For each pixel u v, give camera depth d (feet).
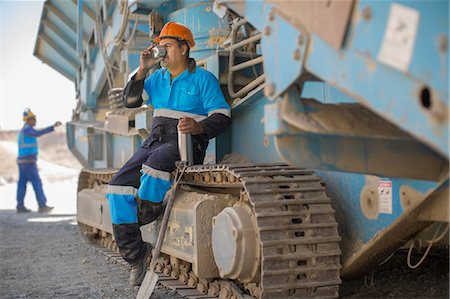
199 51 20.42
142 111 19.01
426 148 9.81
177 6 21.77
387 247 12.73
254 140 16.03
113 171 21.84
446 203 10.82
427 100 7.23
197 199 14.55
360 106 9.87
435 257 16.88
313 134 9.45
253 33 17.74
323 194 12.78
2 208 50.34
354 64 7.74
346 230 12.89
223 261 12.81
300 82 9.21
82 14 33.06
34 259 22.16
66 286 17.07
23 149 45.39
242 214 12.52
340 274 13.28
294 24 8.75
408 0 7.27
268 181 12.78
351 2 7.81
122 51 27.20
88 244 25.14
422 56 6.99
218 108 15.89
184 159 15.28
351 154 9.92
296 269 11.93
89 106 36.42
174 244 15.28
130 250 16.19
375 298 13.55
